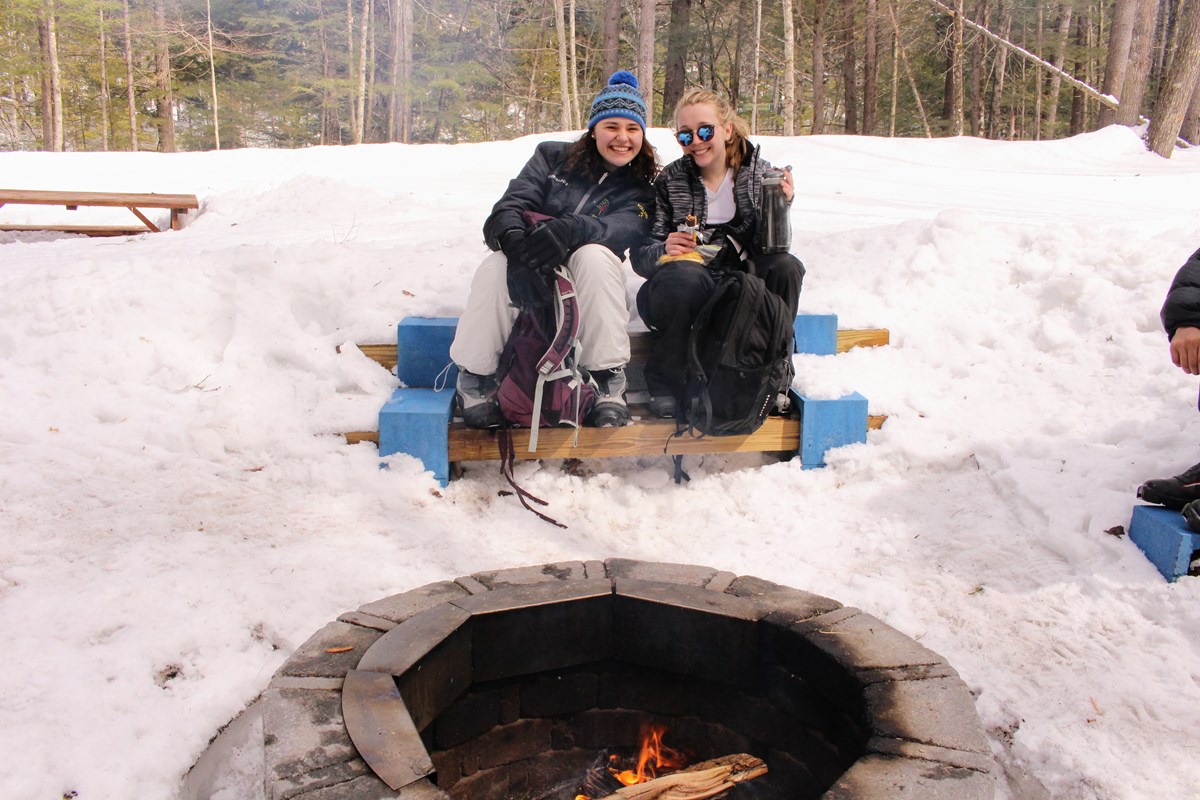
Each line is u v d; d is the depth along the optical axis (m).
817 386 3.87
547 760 2.45
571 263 3.46
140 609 2.59
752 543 3.35
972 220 4.83
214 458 3.53
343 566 2.93
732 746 2.39
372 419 3.64
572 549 3.28
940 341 4.27
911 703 1.89
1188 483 2.93
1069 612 2.77
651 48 18.58
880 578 3.05
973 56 29.67
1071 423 3.60
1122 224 5.30
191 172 11.91
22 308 4.09
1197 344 2.73
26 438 3.49
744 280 3.41
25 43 32.31
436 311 4.12
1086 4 31.28
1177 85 14.14
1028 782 2.22
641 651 2.37
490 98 39.44
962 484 3.52
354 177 10.88
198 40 34.56
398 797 1.61
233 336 4.06
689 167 3.73
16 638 2.42
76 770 2.04
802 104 35.88
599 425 3.57
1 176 11.60
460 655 2.21
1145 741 2.23
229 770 2.26
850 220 6.96
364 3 36.72
